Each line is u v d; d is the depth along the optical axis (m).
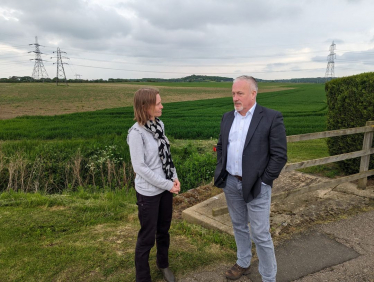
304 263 2.99
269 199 2.58
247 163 2.49
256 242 2.59
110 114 28.41
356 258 3.05
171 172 2.66
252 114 2.56
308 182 5.56
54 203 4.51
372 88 5.04
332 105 6.05
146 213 2.52
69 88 75.06
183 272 2.88
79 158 7.43
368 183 5.33
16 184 6.58
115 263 2.94
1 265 2.87
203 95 63.19
